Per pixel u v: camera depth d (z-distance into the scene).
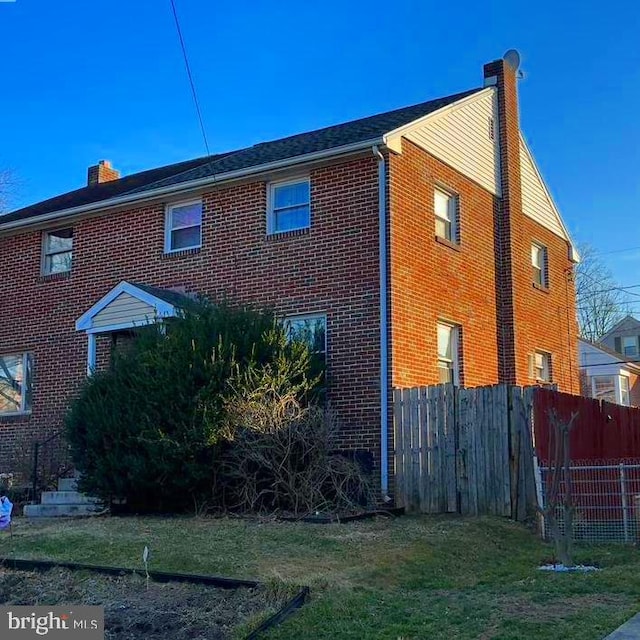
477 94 18.19
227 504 12.86
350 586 7.94
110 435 12.98
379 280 14.21
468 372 16.25
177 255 16.81
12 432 18.44
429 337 15.10
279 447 12.48
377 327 14.10
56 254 19.03
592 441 14.66
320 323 14.93
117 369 13.59
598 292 51.59
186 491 12.71
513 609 7.22
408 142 15.24
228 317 13.59
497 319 17.88
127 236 17.69
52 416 17.91
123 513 13.36
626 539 11.29
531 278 19.48
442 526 11.47
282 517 11.95
